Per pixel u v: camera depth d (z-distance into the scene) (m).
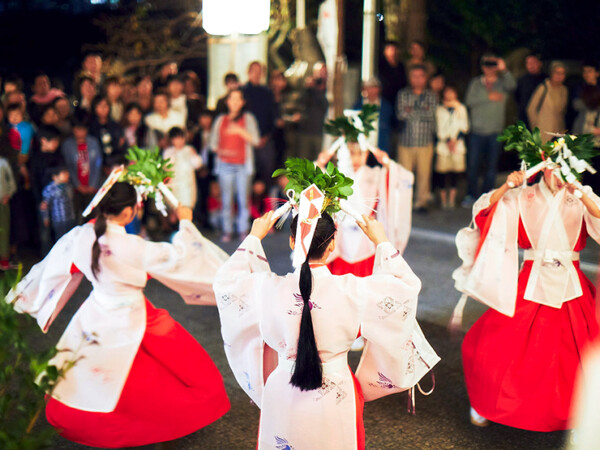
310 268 2.61
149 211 7.86
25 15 13.30
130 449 3.55
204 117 8.11
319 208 2.58
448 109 8.78
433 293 6.00
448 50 12.02
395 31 11.69
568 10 10.88
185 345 3.46
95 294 3.42
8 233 6.61
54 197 6.59
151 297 5.99
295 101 10.20
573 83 10.53
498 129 8.69
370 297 2.62
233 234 8.06
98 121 7.30
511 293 3.62
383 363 2.74
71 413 3.29
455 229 7.93
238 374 2.86
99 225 3.37
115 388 3.28
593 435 1.71
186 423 3.40
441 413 3.97
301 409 2.58
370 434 3.74
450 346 4.90
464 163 9.02
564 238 3.57
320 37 8.22
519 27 11.21
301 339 2.51
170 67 9.13
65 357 3.35
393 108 8.61
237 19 4.73
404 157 8.57
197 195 8.23
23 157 6.97
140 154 3.57
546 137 8.47
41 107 7.36
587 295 3.68
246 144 7.61
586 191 3.49
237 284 2.71
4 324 2.25
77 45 13.16
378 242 2.79
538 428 3.51
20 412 3.68
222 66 10.12
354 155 4.91
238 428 3.83
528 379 3.52
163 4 12.29
